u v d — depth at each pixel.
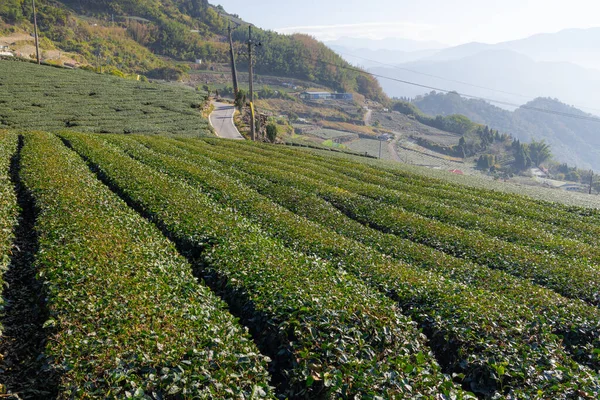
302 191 27.80
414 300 13.18
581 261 19.08
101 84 90.12
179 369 8.49
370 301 12.10
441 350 11.70
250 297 12.04
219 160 38.06
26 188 21.16
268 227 19.53
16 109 63.25
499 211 30.67
